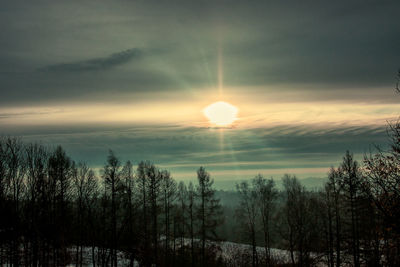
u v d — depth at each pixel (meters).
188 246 47.75
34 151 36.22
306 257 41.81
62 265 40.28
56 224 36.81
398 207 15.07
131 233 42.41
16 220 32.62
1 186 32.25
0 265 33.44
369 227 29.89
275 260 50.19
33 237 34.59
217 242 45.78
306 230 42.31
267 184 48.91
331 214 41.38
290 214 43.09
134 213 42.12
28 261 35.75
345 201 35.88
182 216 48.38
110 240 42.81
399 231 15.22
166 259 46.28
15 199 33.50
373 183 16.14
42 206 34.94
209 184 45.69
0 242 32.16
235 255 53.31
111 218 40.53
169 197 47.47
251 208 49.00
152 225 44.03
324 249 42.69
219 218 45.62
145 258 42.88
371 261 24.81
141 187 43.91
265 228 48.03
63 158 38.44
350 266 37.47
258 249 57.94
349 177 34.25
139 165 44.53
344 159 35.91
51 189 36.59
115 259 39.72
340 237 38.66
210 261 47.34
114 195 39.84
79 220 42.25
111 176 39.84
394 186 15.25
